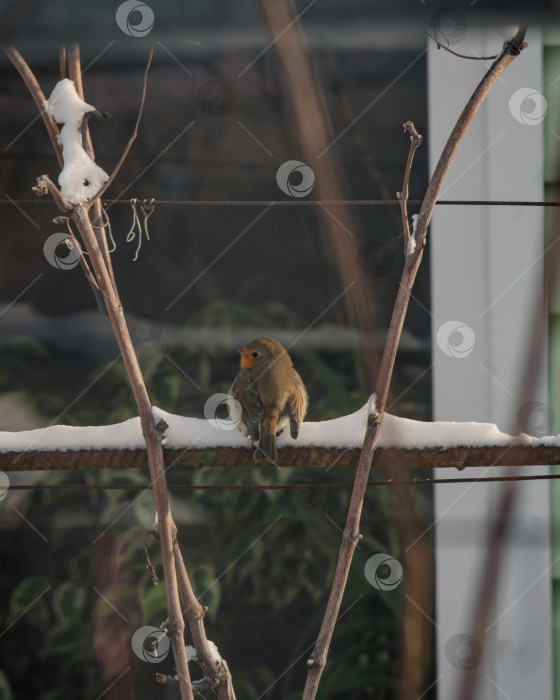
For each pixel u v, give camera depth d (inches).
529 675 195.2
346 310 259.1
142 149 274.2
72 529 247.9
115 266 271.6
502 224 206.8
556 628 195.8
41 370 263.3
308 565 243.4
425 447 127.4
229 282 272.2
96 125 272.7
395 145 245.0
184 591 122.6
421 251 110.7
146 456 129.3
